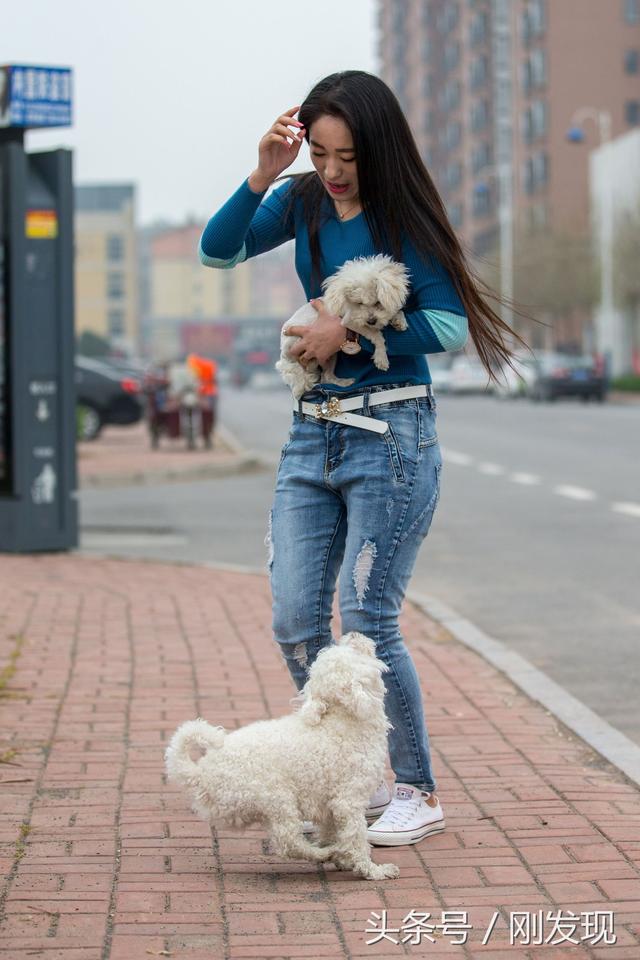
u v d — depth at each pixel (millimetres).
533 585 12812
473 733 7387
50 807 5977
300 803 4957
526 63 125062
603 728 7406
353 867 5066
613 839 5512
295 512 5449
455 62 151875
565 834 5586
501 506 19375
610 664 9492
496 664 9133
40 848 5430
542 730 7453
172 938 4516
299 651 5484
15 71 14094
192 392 33375
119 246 182750
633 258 78312
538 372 63094
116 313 182625
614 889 4941
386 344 5203
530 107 124375
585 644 10180
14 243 14469
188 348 176500
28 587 12430
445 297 5211
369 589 5348
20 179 14367
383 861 5277
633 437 34562
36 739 7148
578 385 61969
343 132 5102
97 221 183000
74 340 14906
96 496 22547
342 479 5328
